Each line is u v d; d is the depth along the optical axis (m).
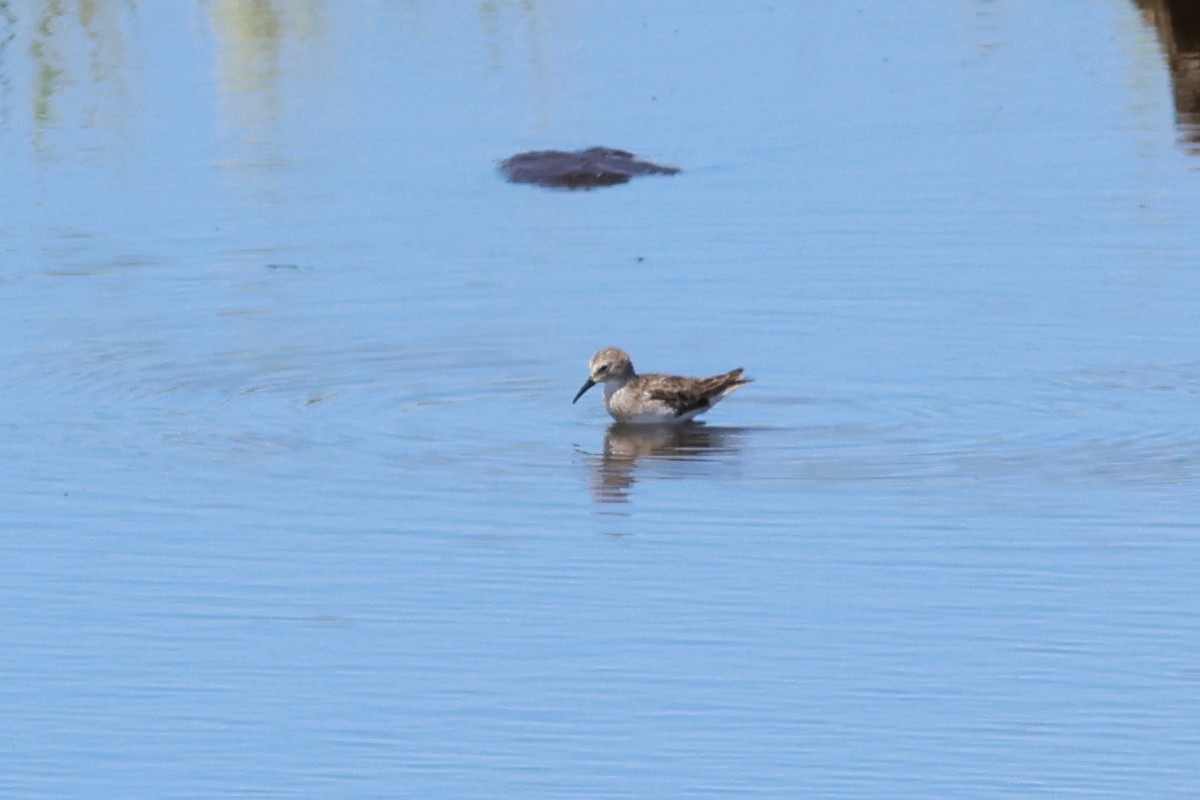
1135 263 21.69
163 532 15.68
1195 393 18.19
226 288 21.44
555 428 17.92
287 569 15.05
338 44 31.81
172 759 12.38
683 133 27.11
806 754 12.37
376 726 12.75
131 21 33.00
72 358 19.44
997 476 16.56
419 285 21.48
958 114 27.86
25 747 12.52
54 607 14.45
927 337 19.78
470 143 26.80
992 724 12.68
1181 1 30.34
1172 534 15.38
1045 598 14.38
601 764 12.28
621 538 15.53
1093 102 28.30
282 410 18.25
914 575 14.79
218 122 27.83
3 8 33.66
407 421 18.03
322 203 24.34
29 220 23.73
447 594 14.62
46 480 16.62
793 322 20.30
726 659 13.57
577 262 22.20
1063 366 18.92
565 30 32.69
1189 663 13.41
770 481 16.58
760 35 32.38
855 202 24.06
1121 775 12.10
